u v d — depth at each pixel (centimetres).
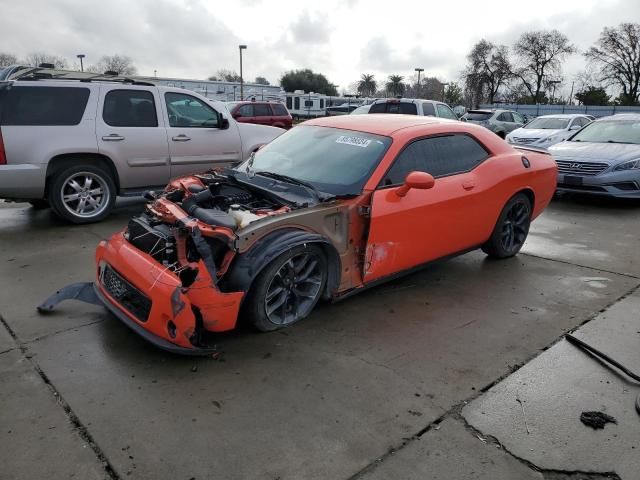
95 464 229
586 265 526
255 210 352
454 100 6500
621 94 5997
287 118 1962
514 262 531
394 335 359
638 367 327
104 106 627
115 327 353
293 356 325
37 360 310
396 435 255
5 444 239
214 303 303
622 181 802
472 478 230
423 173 366
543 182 538
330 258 362
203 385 290
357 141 420
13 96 570
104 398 276
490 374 314
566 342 357
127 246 337
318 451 242
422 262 432
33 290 415
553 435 260
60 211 608
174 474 225
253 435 251
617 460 245
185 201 349
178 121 699
